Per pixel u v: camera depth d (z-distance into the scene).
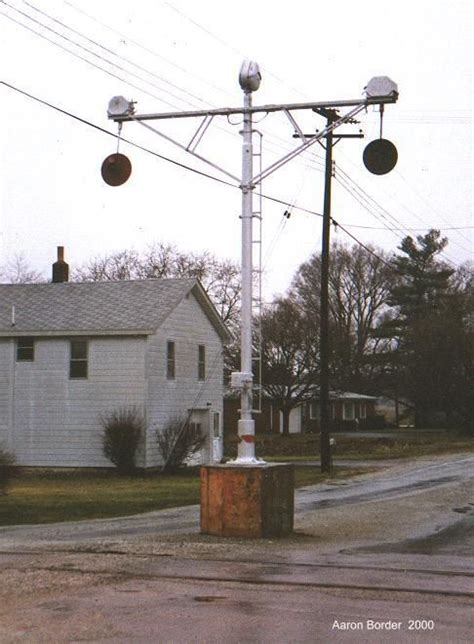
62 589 9.27
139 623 7.79
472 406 59.22
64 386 32.12
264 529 13.98
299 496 22.92
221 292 72.88
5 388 32.75
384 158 14.13
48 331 32.12
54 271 38.00
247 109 14.59
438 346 59.72
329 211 31.20
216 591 9.23
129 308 32.59
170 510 19.72
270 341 57.56
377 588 9.50
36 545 13.03
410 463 35.69
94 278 74.19
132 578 9.93
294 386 59.41
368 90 14.05
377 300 83.44
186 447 31.75
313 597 8.98
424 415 75.25
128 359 31.58
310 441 53.00
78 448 31.73
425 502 21.20
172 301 32.84
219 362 37.59
